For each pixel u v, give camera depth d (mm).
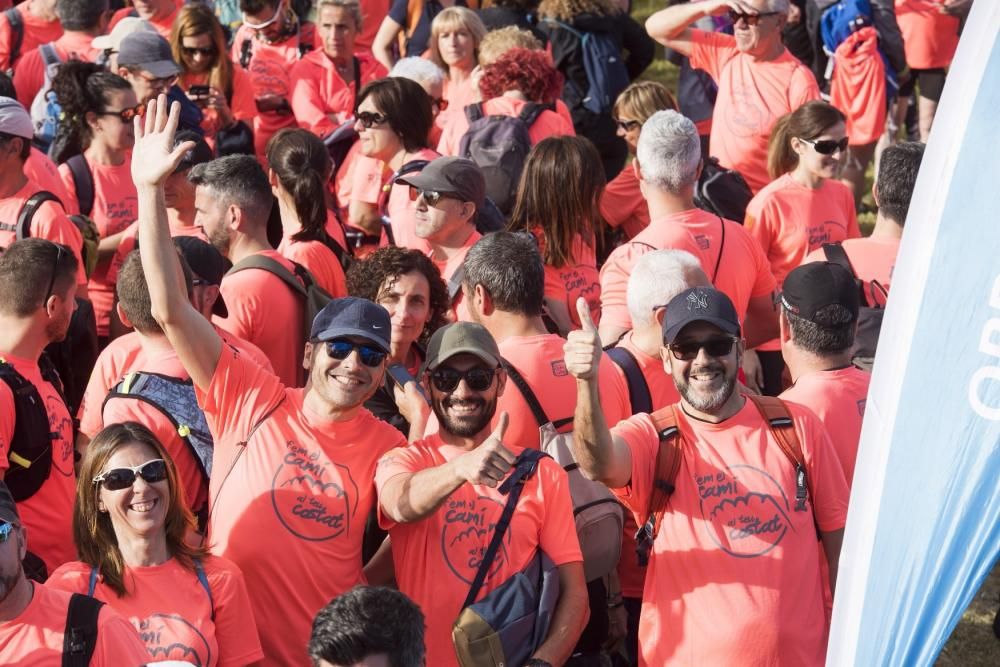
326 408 13047
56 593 10992
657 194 18266
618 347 15688
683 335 12562
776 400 13180
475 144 22578
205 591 12281
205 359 13094
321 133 29094
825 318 14586
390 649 10312
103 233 22188
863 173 31734
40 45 30000
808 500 12727
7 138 18922
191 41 27172
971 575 7594
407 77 24141
